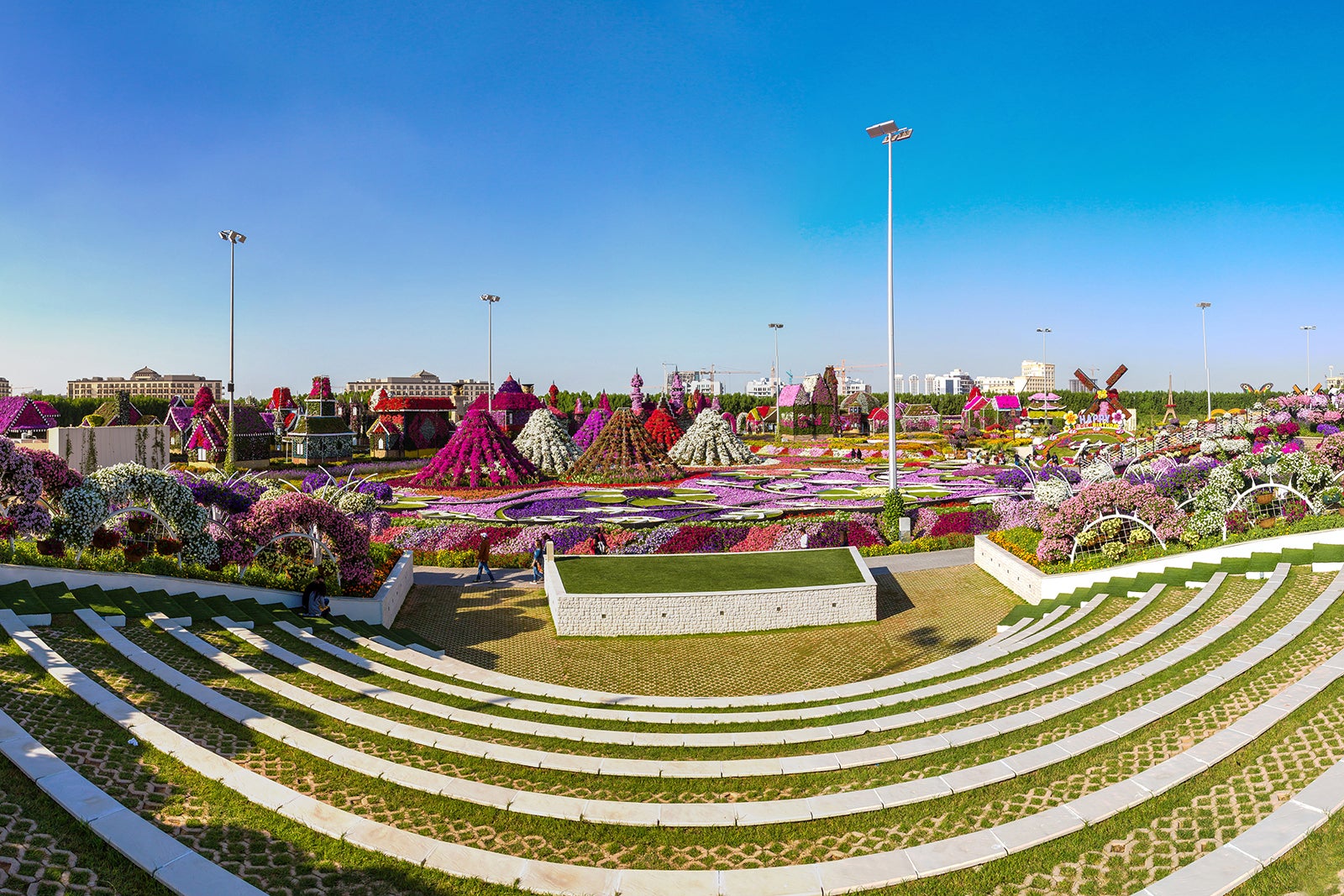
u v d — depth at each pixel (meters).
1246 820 8.12
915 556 30.61
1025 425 102.19
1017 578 24.83
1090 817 8.37
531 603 24.12
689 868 7.98
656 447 50.44
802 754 11.29
